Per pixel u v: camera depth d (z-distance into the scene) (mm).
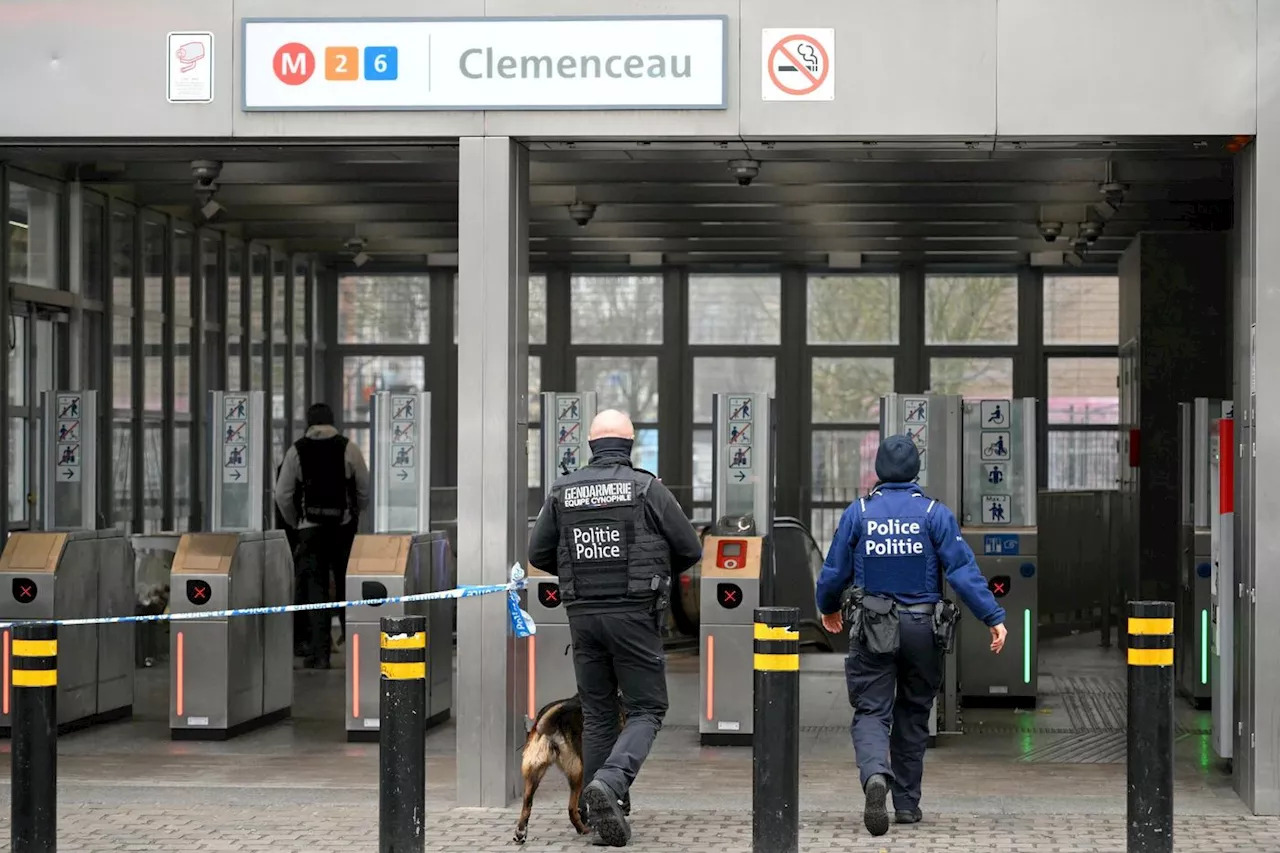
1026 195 17094
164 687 16547
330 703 15734
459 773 10719
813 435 24688
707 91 10602
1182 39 10414
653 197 17328
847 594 10773
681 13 10625
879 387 24578
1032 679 15125
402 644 8375
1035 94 10484
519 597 10703
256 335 22656
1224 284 18938
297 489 18062
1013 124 10492
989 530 15125
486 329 10719
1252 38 10367
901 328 24469
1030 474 15156
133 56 10836
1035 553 15094
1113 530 21609
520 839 9453
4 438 14156
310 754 12953
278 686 14758
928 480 13703
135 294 18609
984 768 12203
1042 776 11844
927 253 22984
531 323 24953
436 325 25188
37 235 16141
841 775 11875
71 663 13867
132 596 15031
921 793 10906
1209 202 17719
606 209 18875
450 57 10695
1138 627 8438
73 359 16750
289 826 10070
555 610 13242
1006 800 10820
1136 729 8414
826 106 10570
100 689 14383
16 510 15781
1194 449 15258
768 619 8438
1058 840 9555
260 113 10812
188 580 13625
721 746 13188
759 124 10586
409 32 10719
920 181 15914
